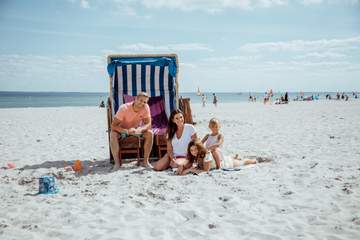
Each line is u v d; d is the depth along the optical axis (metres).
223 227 3.78
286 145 8.95
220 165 6.37
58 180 5.95
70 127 15.48
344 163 6.50
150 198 4.83
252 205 4.42
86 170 6.70
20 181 5.86
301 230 3.64
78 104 59.56
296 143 9.21
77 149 9.34
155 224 3.91
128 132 6.66
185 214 4.21
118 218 4.10
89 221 4.04
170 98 8.07
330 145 8.63
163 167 6.58
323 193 4.73
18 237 3.65
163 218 4.08
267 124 14.94
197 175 5.98
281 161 6.93
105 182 5.70
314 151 7.88
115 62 7.27
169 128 6.59
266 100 50.19
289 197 4.65
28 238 3.62
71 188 5.44
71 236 3.64
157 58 7.66
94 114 26.02
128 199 4.80
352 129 11.76
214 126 6.48
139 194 4.99
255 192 4.93
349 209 4.13
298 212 4.12
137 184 5.53
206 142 6.63
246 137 10.77
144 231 3.73
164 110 7.93
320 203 4.36
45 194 5.12
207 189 5.14
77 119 20.56
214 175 5.91
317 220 3.85
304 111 24.44
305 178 5.51
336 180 5.31
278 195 4.76
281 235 3.53
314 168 6.16
